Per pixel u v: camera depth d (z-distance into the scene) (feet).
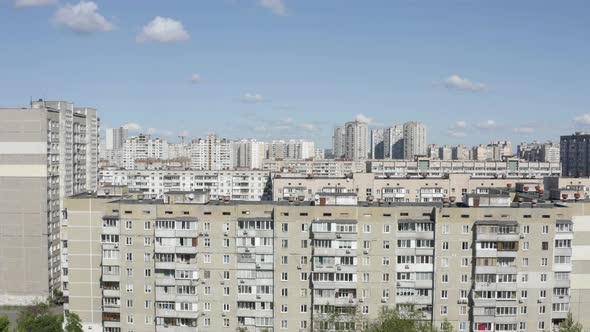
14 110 481.87
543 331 353.31
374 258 353.51
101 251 376.48
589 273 361.30
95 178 629.51
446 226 350.02
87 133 602.44
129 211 365.20
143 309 369.71
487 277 348.38
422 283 353.51
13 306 490.90
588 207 359.25
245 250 358.64
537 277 350.84
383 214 352.08
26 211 487.61
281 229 356.18
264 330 360.07
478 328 350.43
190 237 360.28
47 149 491.31
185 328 364.99
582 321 362.94
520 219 349.00
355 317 344.90
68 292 384.27
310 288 358.02
